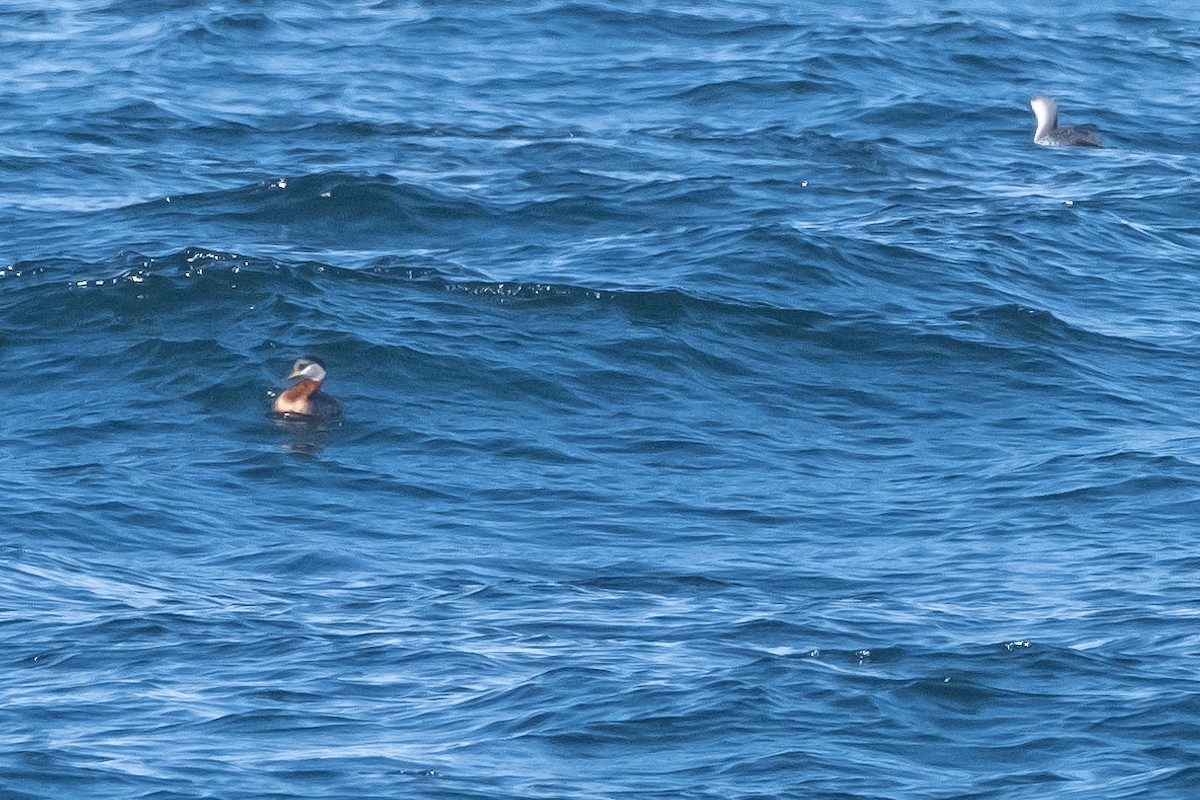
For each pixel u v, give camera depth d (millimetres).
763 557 66812
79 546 66000
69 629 57594
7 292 89188
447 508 71250
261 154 115375
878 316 90688
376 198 104250
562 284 91438
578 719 51125
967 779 48281
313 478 73312
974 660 55625
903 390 84188
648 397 82500
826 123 125062
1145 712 51906
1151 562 65312
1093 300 95875
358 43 140625
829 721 51438
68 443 76312
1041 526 69312
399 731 50500
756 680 53812
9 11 147375
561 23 145875
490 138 119312
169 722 50781
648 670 54750
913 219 104438
